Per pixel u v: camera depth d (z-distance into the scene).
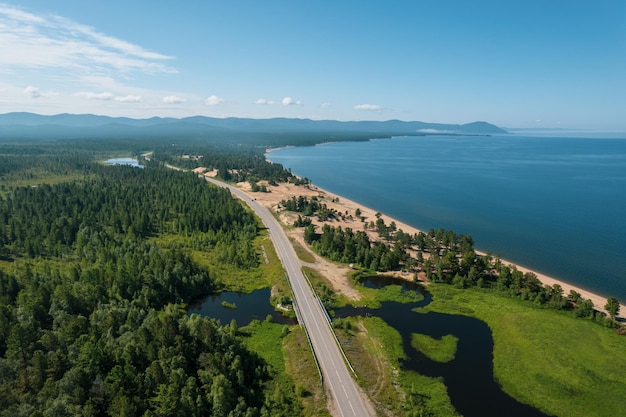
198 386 85.88
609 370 101.81
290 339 115.50
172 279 141.00
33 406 70.25
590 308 127.81
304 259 177.00
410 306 138.62
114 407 70.50
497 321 127.44
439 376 100.56
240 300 144.75
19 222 196.00
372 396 91.00
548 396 93.44
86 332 97.81
